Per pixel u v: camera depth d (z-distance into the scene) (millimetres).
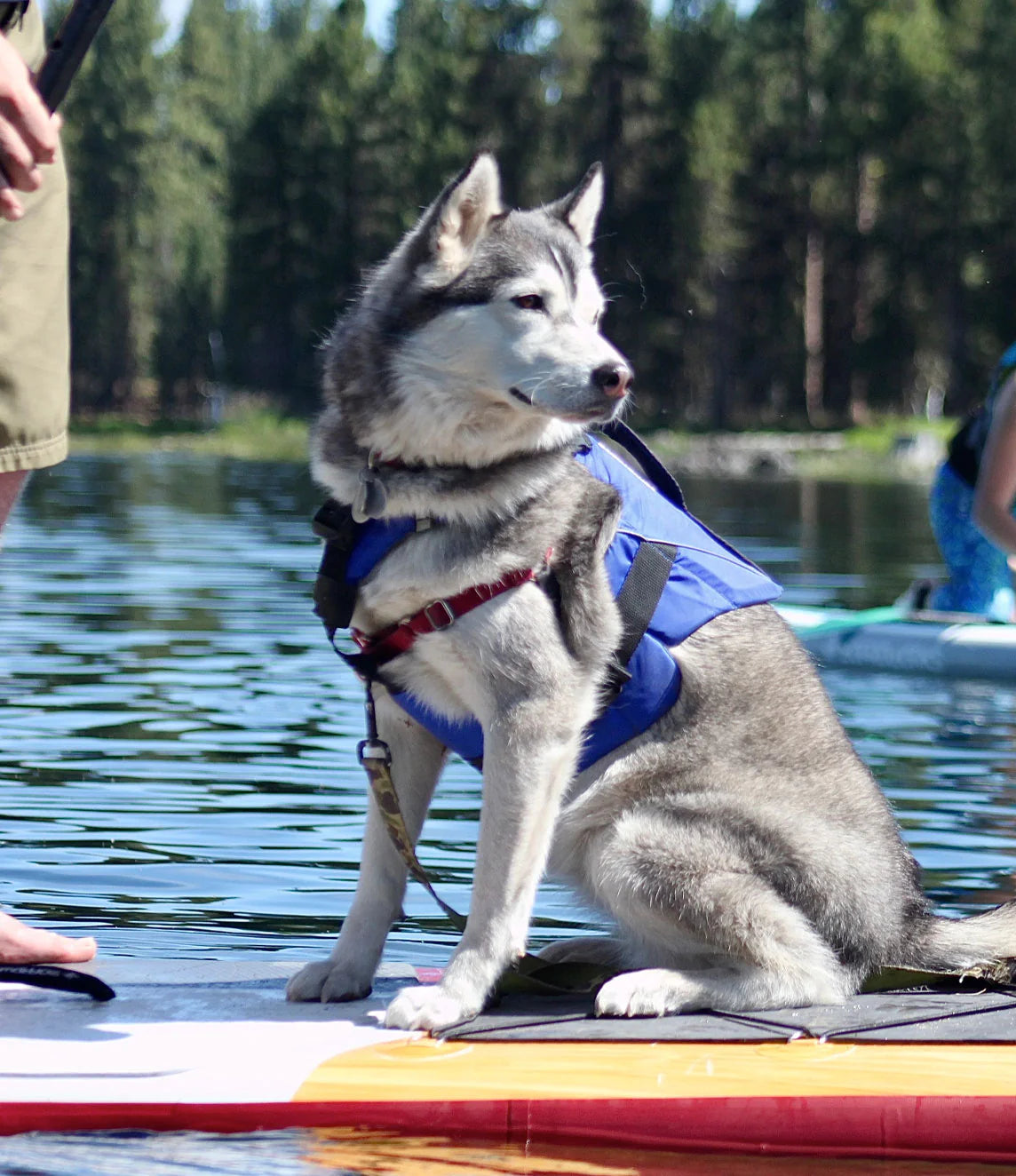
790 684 3832
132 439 54500
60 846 5379
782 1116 3121
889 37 61438
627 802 3730
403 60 70875
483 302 3486
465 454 3482
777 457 43594
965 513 9570
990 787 6391
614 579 3664
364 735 7242
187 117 82250
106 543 16391
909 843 5523
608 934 4637
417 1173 2988
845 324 66188
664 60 62062
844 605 12164
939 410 67812
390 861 3799
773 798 3695
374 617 3586
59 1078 3203
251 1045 3396
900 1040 3412
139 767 6547
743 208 63406
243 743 7012
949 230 60938
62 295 3664
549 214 3811
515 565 3459
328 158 66688
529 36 64875
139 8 76500
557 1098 3131
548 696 3486
